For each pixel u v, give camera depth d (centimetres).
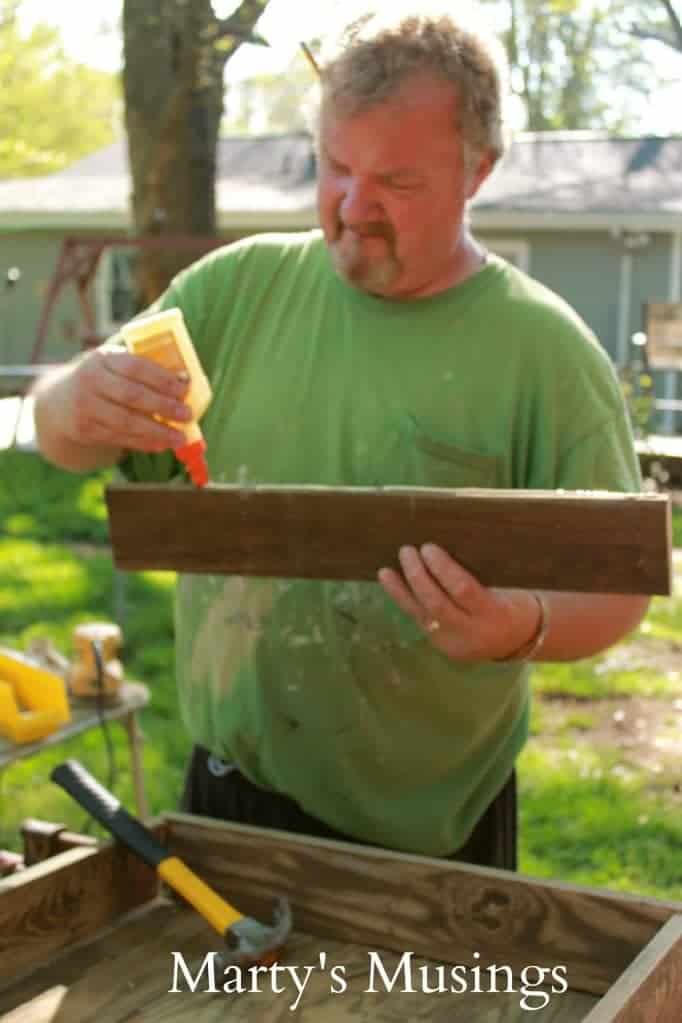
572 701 541
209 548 155
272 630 193
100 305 1898
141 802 364
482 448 188
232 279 202
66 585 722
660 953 135
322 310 195
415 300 188
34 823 188
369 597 187
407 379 188
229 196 1833
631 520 135
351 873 165
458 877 159
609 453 188
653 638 632
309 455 193
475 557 142
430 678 189
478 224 1595
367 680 190
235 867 173
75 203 1938
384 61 167
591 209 1555
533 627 157
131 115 1228
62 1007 147
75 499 983
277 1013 146
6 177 2850
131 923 170
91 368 159
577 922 152
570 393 187
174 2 1191
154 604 683
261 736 196
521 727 209
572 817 428
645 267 1554
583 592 139
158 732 498
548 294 194
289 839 169
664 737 496
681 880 387
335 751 195
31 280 1941
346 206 172
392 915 162
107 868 169
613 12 1805
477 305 188
